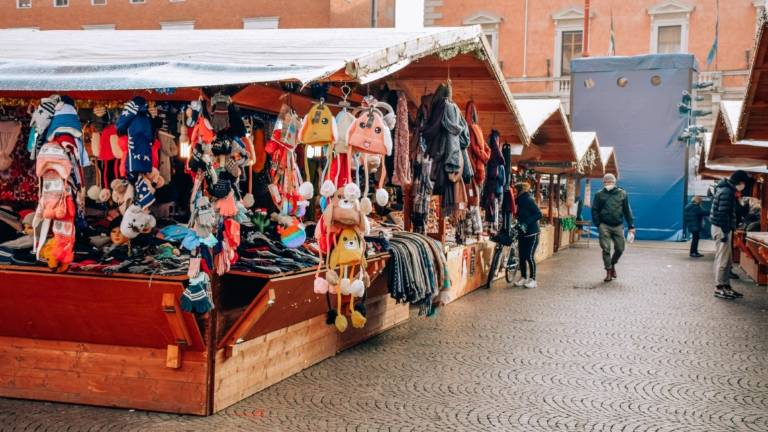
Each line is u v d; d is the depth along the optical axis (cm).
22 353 632
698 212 2145
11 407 612
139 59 627
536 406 642
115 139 687
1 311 617
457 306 1152
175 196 772
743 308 1176
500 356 819
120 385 613
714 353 852
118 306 589
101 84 546
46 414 595
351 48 636
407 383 704
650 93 2909
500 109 1125
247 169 816
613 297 1280
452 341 890
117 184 670
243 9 3045
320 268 684
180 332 584
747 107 1162
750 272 1581
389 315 958
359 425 582
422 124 909
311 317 744
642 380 732
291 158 751
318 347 771
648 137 2919
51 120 596
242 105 748
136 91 667
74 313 602
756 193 2028
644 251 2377
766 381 735
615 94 2944
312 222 891
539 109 1483
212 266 586
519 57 3769
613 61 2936
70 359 623
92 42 790
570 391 689
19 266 604
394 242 887
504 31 3784
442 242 1170
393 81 977
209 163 589
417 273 879
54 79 564
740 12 3444
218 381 607
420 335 922
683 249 2494
